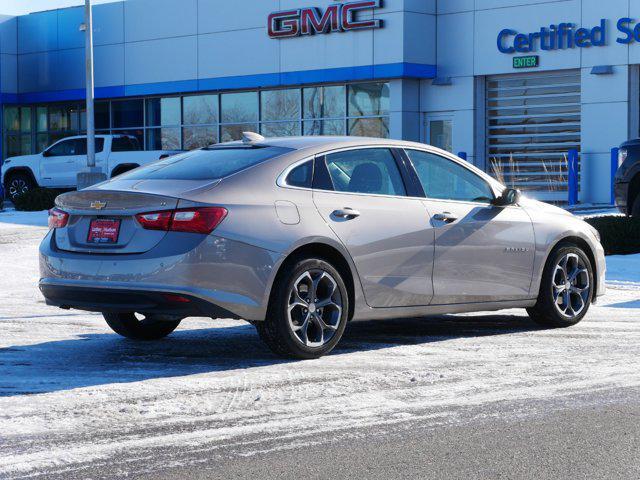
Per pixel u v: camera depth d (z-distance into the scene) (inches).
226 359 308.2
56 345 335.0
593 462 199.2
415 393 258.8
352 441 215.0
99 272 292.7
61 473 193.5
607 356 309.9
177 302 284.8
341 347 328.5
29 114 1582.2
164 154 1173.1
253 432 222.1
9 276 552.1
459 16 1170.6
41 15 1513.3
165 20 1381.6
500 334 355.6
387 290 319.9
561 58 1103.6
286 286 296.5
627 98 1064.2
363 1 1181.1
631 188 651.5
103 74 1450.5
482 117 1172.5
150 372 287.6
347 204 313.6
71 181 1242.6
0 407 244.7
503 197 346.6
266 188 300.5
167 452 207.0
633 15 1058.1
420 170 337.1
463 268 337.7
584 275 376.2
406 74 1157.7
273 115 1309.1
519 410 241.3
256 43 1289.4
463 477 190.1
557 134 1122.0
